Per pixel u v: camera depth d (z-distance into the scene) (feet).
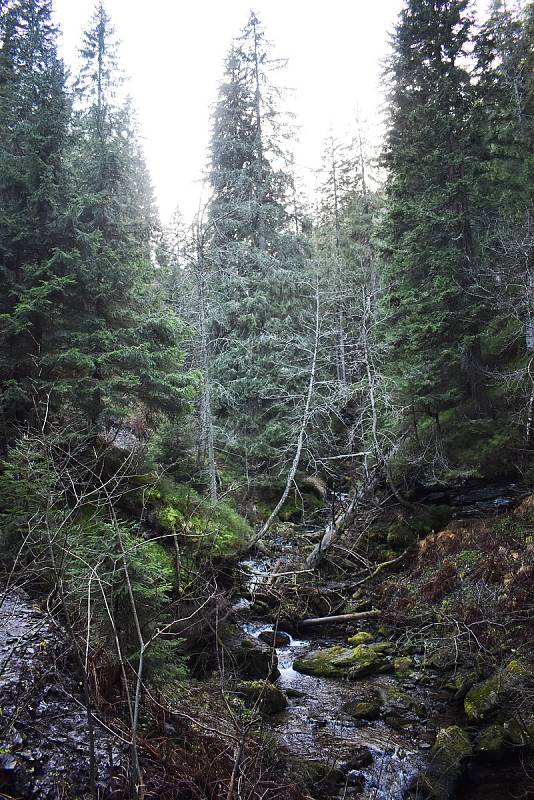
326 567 45.44
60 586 13.69
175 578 29.84
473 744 22.85
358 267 74.08
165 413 40.27
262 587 37.47
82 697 16.78
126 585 17.04
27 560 20.24
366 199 88.89
